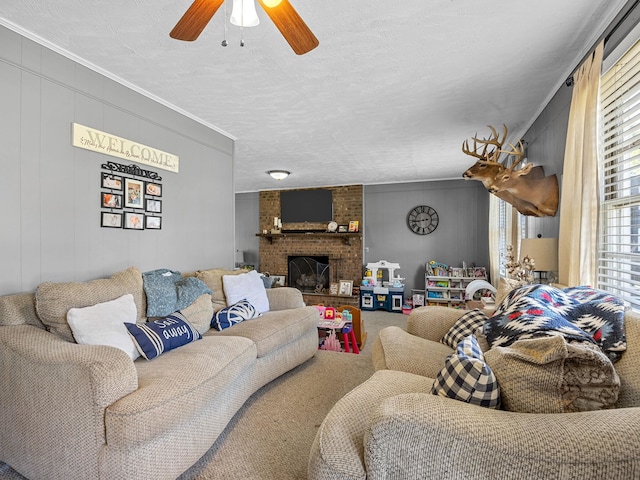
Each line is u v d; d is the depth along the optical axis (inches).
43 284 74.6
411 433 36.2
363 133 151.5
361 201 273.9
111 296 84.1
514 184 110.1
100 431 53.4
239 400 82.2
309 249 287.3
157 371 66.1
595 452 31.1
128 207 105.2
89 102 93.3
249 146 172.2
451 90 107.7
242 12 52.5
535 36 78.5
